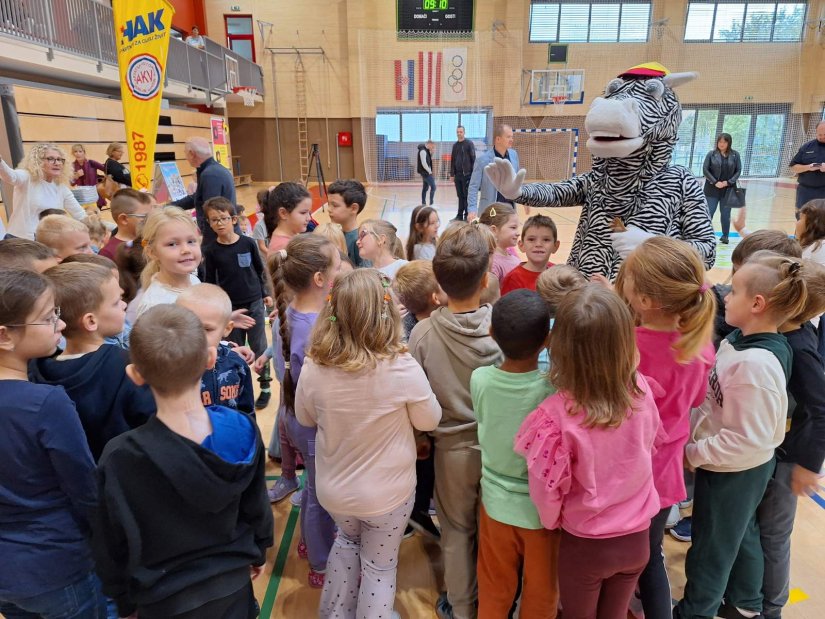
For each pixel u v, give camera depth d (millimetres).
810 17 8086
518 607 1682
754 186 10539
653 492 1343
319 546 1851
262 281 3166
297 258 1795
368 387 1438
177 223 2158
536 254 2541
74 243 2396
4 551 1257
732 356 1455
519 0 11742
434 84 7965
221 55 13484
